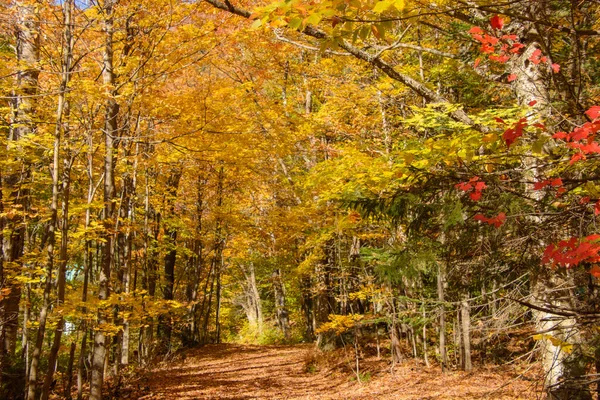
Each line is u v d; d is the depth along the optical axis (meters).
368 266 11.14
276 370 13.22
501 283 4.02
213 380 11.78
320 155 11.60
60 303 6.59
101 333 7.36
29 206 8.00
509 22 4.42
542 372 3.37
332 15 2.17
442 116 4.90
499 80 5.34
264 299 31.91
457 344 10.58
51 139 6.88
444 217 3.54
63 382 8.98
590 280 3.11
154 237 14.61
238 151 8.62
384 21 2.31
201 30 6.93
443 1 4.45
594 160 2.85
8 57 6.53
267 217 13.09
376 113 9.90
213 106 7.86
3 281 6.60
